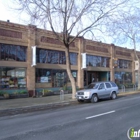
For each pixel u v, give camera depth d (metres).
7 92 17.89
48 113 11.33
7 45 18.05
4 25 17.67
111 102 15.66
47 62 21.19
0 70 17.62
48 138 6.25
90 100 16.34
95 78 28.25
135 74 35.28
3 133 7.02
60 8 16.09
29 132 7.04
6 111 12.45
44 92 20.12
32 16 15.99
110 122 8.37
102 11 16.45
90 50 25.98
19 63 18.69
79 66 24.39
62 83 22.55
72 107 13.69
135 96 20.48
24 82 19.16
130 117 9.36
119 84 30.31
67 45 17.59
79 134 6.61
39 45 20.30
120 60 32.19
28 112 12.09
